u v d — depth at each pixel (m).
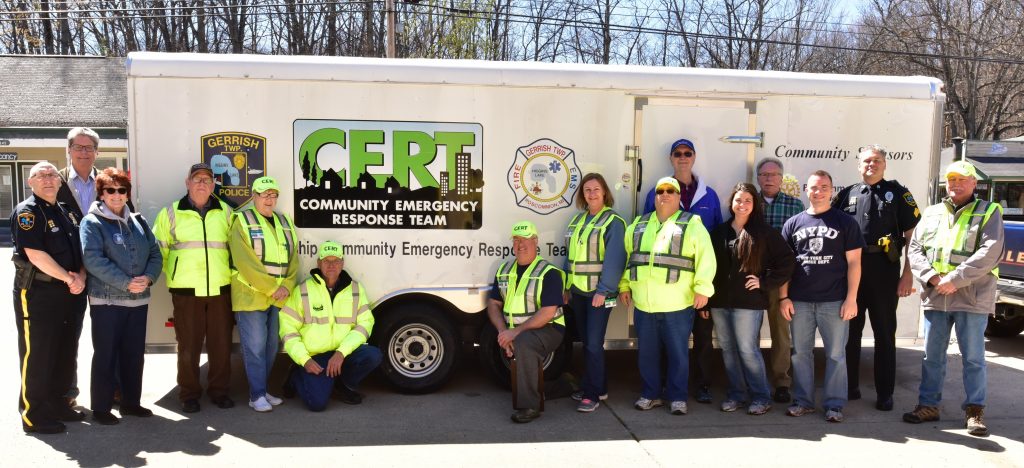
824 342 4.46
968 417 4.25
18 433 4.03
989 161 14.72
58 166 18.36
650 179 4.94
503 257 4.85
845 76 5.06
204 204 4.35
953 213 4.22
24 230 3.82
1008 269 6.44
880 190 4.58
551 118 4.82
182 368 4.39
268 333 4.61
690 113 4.92
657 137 4.91
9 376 5.20
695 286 4.35
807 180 5.05
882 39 26.17
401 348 4.91
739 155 4.98
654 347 4.60
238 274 4.30
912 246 4.45
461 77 4.72
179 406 4.58
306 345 4.60
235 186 4.62
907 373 5.77
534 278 4.45
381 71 4.67
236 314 4.47
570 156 4.85
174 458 3.72
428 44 18.36
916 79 5.12
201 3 25.73
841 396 4.45
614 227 4.49
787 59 27.67
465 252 4.82
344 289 4.63
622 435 4.18
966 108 23.92
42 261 3.84
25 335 3.94
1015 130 26.62
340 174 4.69
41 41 22.69
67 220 4.03
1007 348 6.76
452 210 4.79
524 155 4.82
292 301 4.60
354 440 4.04
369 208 4.73
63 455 3.73
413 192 4.75
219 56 4.58
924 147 5.13
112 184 4.00
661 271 4.40
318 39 26.41
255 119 4.60
